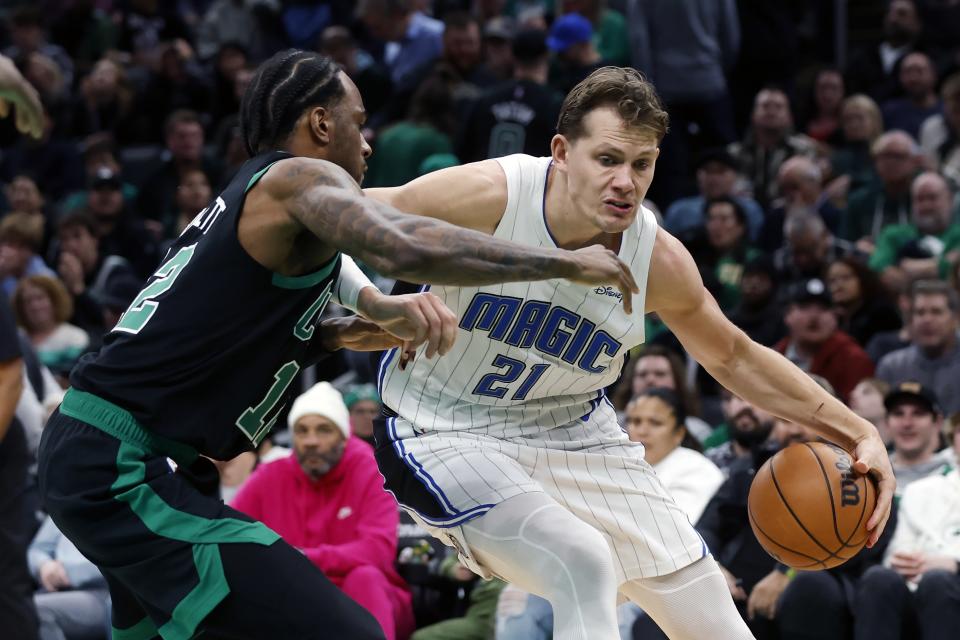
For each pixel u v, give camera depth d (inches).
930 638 230.2
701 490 258.1
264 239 131.2
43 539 281.6
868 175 424.5
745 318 345.1
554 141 151.8
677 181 457.1
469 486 150.1
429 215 149.6
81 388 136.6
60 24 623.5
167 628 134.5
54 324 367.2
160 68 555.5
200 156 477.4
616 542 159.6
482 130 388.8
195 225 138.5
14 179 500.1
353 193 125.7
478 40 485.1
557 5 555.8
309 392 268.5
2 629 229.0
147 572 133.3
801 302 313.7
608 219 146.2
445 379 157.0
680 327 162.4
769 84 486.6
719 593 162.4
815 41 569.0
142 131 554.6
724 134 477.1
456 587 264.1
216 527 132.7
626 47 506.0
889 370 309.6
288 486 264.8
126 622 143.9
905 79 464.8
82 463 133.2
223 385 135.3
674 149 457.7
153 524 132.6
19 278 408.2
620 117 144.9
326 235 125.0
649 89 147.1
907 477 260.8
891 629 231.8
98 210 438.0
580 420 161.9
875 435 167.2
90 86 558.3
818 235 362.6
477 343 153.1
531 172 152.5
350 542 258.4
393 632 246.8
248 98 139.6
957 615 229.1
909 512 247.1
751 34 512.7
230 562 131.6
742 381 166.1
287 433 338.3
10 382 228.8
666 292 157.0
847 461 165.8
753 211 409.7
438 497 151.7
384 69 521.3
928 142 445.1
